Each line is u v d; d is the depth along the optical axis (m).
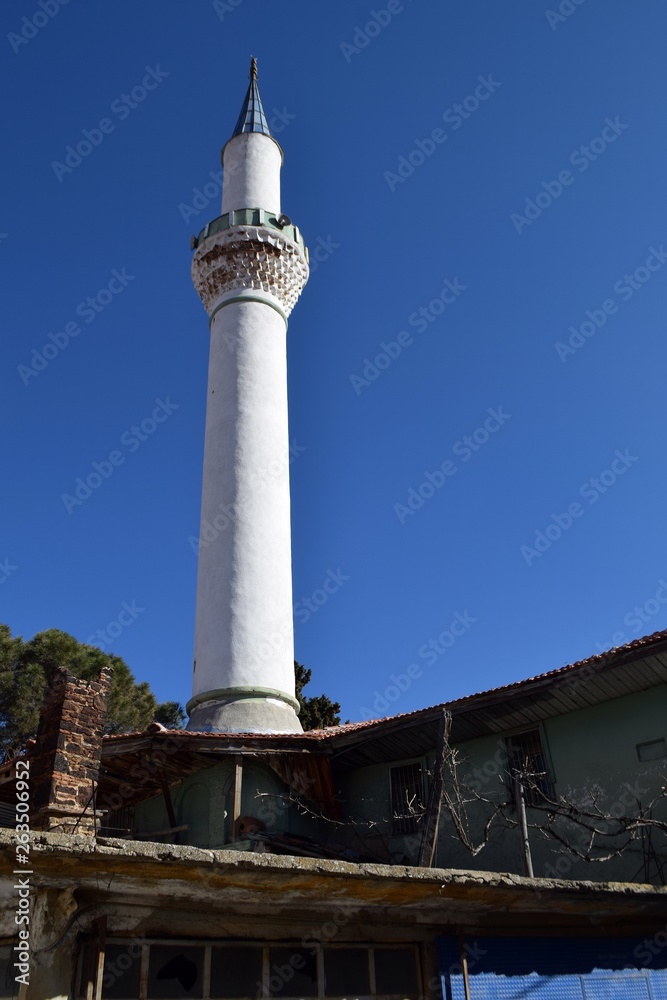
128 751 15.48
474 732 16.98
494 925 10.06
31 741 13.16
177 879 7.14
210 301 25.91
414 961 9.34
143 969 7.53
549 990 10.04
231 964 8.09
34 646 31.47
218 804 16.45
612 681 15.06
